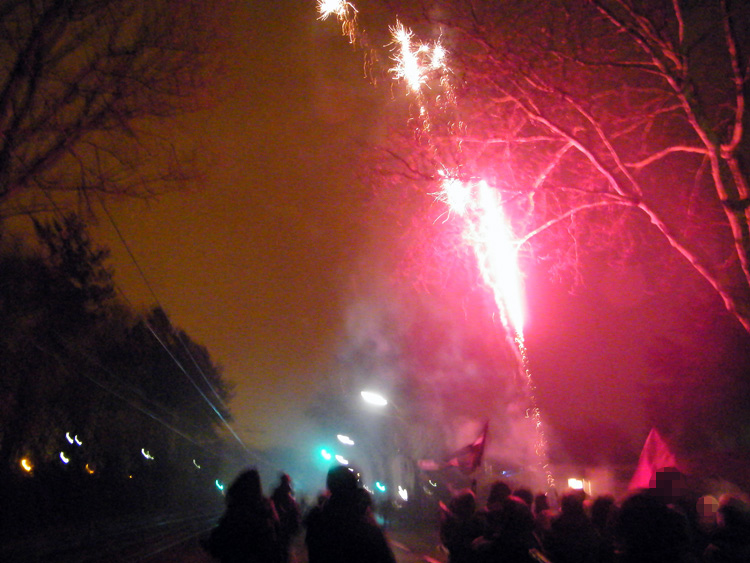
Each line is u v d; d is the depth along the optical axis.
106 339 36.22
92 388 33.62
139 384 42.75
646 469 8.55
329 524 4.98
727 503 5.51
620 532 4.62
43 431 30.84
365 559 4.88
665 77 10.16
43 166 11.35
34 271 26.33
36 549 19.09
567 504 6.39
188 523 38.06
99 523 30.88
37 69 11.33
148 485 46.62
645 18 10.10
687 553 4.49
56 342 28.02
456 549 6.51
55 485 29.77
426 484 35.50
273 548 5.64
